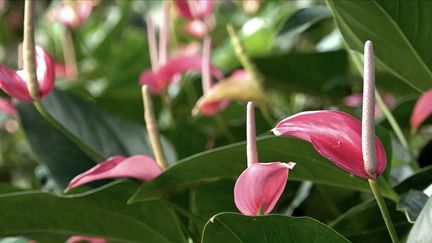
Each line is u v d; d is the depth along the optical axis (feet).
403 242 2.89
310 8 3.22
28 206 2.78
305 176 2.83
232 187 3.22
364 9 2.64
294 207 3.28
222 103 3.75
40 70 2.82
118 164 2.73
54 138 3.30
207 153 2.66
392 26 2.68
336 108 3.47
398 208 2.61
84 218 2.87
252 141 2.46
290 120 2.25
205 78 3.55
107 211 2.86
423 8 2.64
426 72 2.81
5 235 2.86
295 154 2.73
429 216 2.22
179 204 3.16
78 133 3.33
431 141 3.17
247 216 2.31
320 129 2.25
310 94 4.24
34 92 2.79
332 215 3.31
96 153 3.17
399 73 2.84
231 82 3.47
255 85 3.49
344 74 4.12
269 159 2.77
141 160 2.75
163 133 3.86
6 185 3.12
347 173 2.77
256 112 3.82
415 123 3.02
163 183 2.79
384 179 2.78
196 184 2.97
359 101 4.15
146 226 2.93
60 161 3.26
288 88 4.22
